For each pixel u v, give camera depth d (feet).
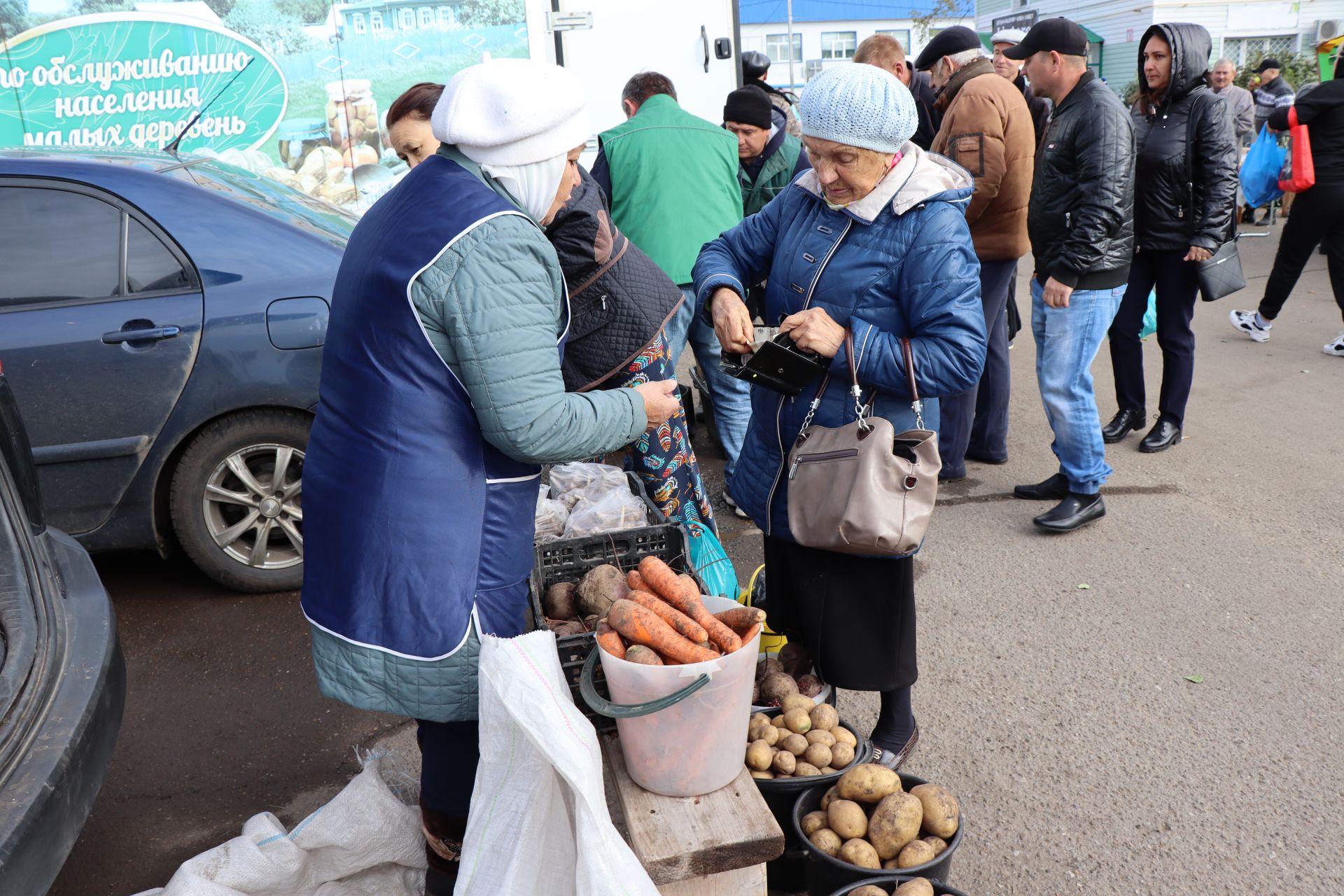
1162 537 14.49
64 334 11.86
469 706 6.63
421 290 6.01
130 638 12.39
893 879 7.04
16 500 7.60
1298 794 9.10
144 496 12.51
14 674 6.62
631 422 6.70
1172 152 16.51
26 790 5.86
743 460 8.97
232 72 18.80
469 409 6.34
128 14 18.25
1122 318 17.85
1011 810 9.02
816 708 8.16
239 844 7.23
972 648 11.70
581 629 7.96
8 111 18.38
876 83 7.32
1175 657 11.37
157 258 12.23
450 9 19.13
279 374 12.38
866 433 7.67
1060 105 14.43
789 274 8.28
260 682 11.41
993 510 15.76
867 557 8.25
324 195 19.62
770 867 8.01
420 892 7.74
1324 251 22.67
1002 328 16.80
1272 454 17.58
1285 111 25.73
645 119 14.89
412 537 6.31
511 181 6.34
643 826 6.53
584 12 20.17
